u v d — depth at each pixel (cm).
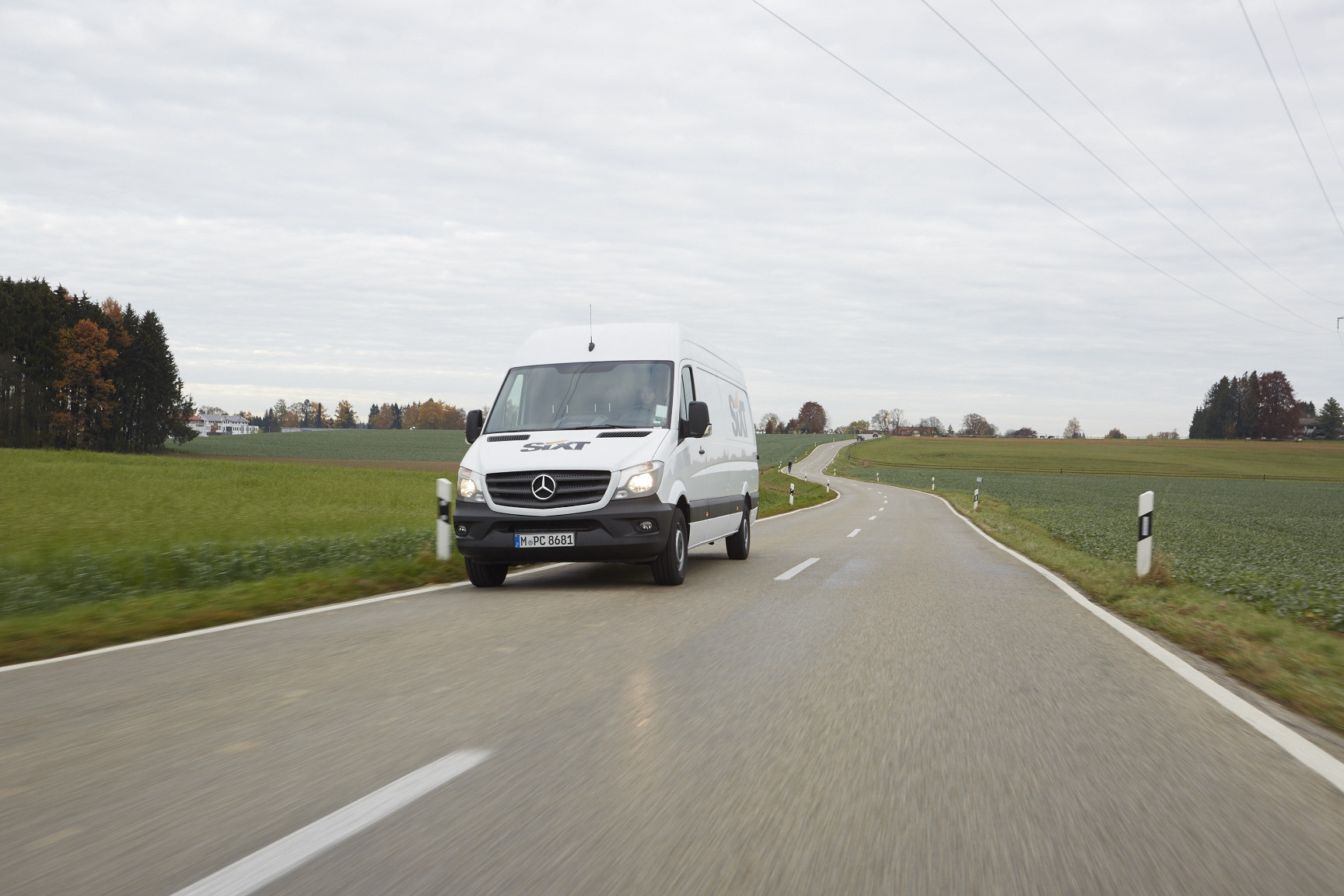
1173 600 874
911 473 9962
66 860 265
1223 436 17538
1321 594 1028
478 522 923
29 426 7875
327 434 13150
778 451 13975
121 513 2144
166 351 9169
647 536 916
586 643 624
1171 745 395
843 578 1059
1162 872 264
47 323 8312
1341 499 6084
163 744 385
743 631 679
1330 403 17338
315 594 869
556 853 272
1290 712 459
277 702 457
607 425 994
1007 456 13200
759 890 249
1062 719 438
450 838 283
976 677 530
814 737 399
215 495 2775
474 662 558
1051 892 249
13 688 496
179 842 279
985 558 1380
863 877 258
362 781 336
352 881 252
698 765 359
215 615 731
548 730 408
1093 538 1920
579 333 1102
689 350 1105
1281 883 257
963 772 353
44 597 888
